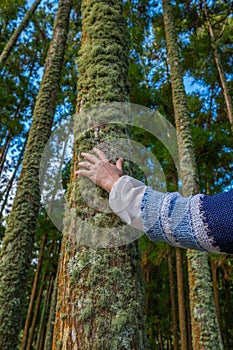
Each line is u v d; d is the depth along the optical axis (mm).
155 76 6707
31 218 3232
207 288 3469
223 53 6754
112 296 1030
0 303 2830
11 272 2967
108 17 1533
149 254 5770
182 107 4305
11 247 3066
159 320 11969
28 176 3359
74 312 1035
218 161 5531
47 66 4039
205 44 6109
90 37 1503
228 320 11461
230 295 12102
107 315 1006
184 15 6281
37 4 5770
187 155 3914
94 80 1386
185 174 3793
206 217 817
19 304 2906
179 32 6320
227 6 6277
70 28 6969
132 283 1079
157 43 6852
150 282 10750
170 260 8648
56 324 1093
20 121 8469
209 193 6223
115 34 1504
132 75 5523
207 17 6301
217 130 5484
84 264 1081
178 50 4785
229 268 7246
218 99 7145
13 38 5387
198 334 3303
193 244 839
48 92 3850
